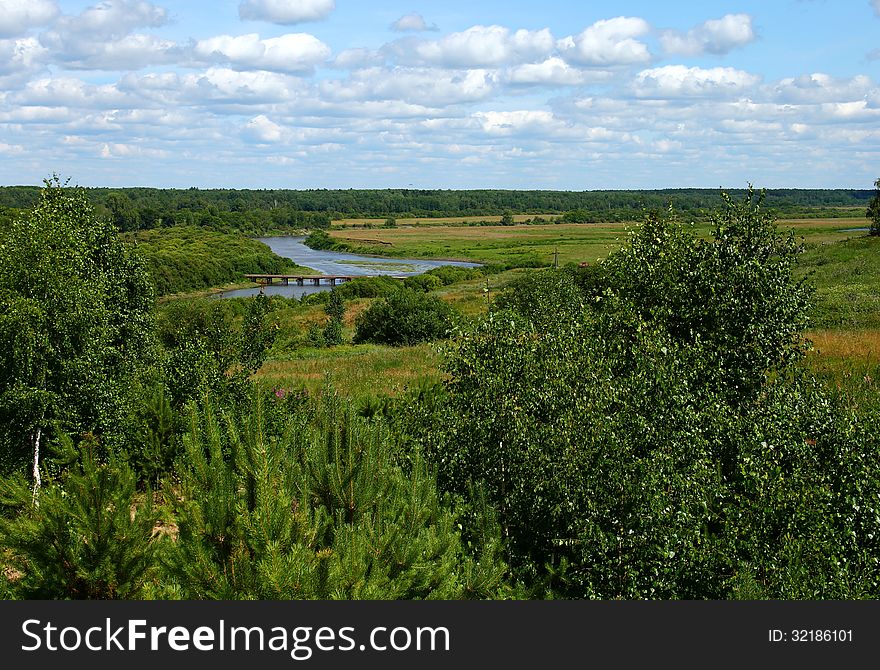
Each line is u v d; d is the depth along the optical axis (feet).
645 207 44.37
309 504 22.91
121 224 553.23
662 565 24.45
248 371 51.21
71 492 18.92
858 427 28.48
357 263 503.61
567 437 28.17
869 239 222.28
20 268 39.99
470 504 28.55
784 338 38.93
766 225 40.86
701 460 27.14
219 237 522.88
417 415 35.70
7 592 18.10
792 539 23.67
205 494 19.60
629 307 37.04
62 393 40.32
